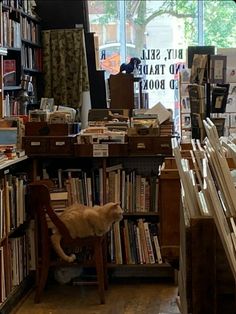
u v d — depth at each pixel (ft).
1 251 12.59
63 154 14.49
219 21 28.22
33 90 24.88
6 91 21.58
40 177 15.17
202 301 6.09
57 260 14.64
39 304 13.79
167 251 9.51
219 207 5.52
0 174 12.81
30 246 14.70
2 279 12.62
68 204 14.85
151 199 14.97
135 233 14.97
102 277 13.82
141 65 28.37
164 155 14.35
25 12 23.30
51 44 25.71
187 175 6.66
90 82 25.73
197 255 6.06
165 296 14.16
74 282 15.15
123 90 21.76
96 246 13.71
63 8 26.50
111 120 16.96
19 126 14.69
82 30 25.32
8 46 20.81
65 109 16.83
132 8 28.45
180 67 28.27
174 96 28.25
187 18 28.35
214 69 13.65
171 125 15.08
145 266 15.01
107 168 14.99
